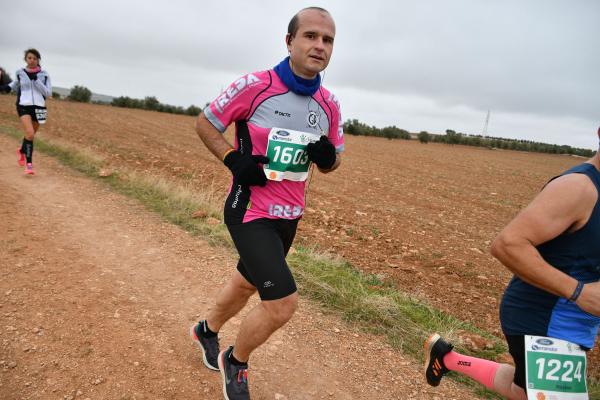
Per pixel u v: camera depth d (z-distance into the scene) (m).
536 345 1.87
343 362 3.25
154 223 5.85
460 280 5.42
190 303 3.85
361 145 35.72
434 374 2.54
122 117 31.47
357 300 4.09
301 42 2.19
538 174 22.58
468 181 16.91
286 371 3.07
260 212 2.32
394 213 9.19
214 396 2.69
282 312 2.24
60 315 3.35
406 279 5.13
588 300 1.70
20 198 6.19
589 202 1.68
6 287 3.66
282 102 2.25
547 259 1.82
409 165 21.42
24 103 7.44
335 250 5.87
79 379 2.68
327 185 12.09
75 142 12.97
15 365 2.72
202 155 14.31
